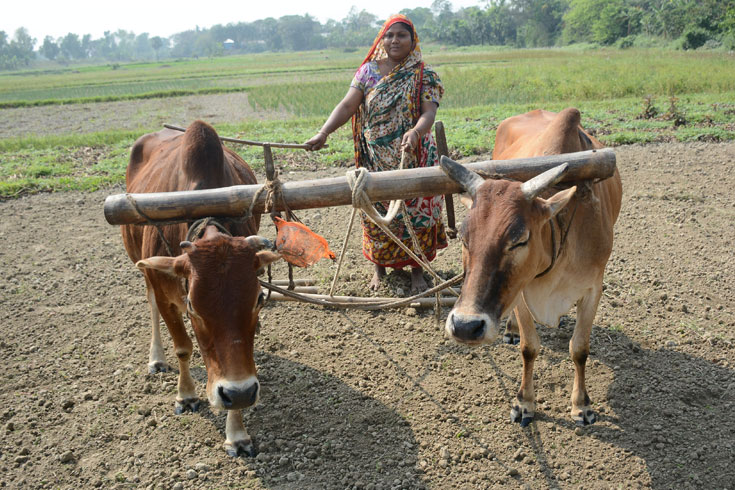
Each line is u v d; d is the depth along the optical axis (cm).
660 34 5800
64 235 771
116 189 975
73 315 562
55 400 438
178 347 405
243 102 2473
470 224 308
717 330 493
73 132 1831
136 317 557
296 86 2831
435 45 11175
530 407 402
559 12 9519
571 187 336
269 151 354
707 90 1827
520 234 300
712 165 943
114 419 416
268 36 18250
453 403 423
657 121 1286
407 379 452
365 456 376
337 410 419
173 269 316
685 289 562
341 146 1155
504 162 351
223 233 340
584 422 394
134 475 365
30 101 2861
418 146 502
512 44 9800
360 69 506
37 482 362
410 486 351
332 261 655
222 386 298
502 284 302
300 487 351
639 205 786
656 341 482
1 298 595
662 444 370
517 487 349
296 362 476
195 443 391
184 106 2452
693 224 714
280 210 367
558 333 498
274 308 559
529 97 1909
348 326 527
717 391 420
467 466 366
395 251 549
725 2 4753
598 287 385
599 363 457
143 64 11056
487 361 470
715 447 367
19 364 482
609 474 353
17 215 852
